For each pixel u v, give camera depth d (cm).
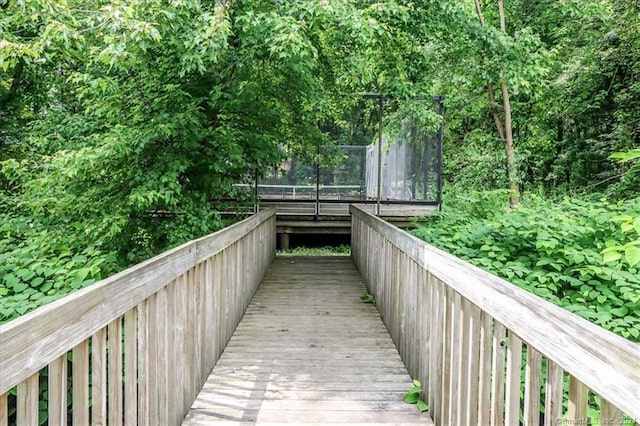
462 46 691
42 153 520
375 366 312
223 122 468
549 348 121
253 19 398
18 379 102
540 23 952
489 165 886
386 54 564
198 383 266
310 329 394
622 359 91
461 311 198
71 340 126
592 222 373
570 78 873
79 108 647
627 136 847
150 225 464
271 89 527
